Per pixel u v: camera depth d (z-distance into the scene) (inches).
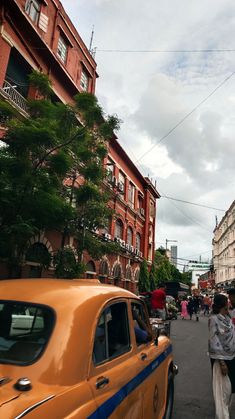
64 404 78.9
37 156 413.4
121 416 102.5
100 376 98.2
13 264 406.3
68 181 634.2
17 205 378.6
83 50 874.8
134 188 1336.1
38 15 692.1
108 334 115.8
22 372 86.0
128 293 149.6
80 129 459.5
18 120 427.8
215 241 3230.8
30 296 108.2
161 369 163.2
